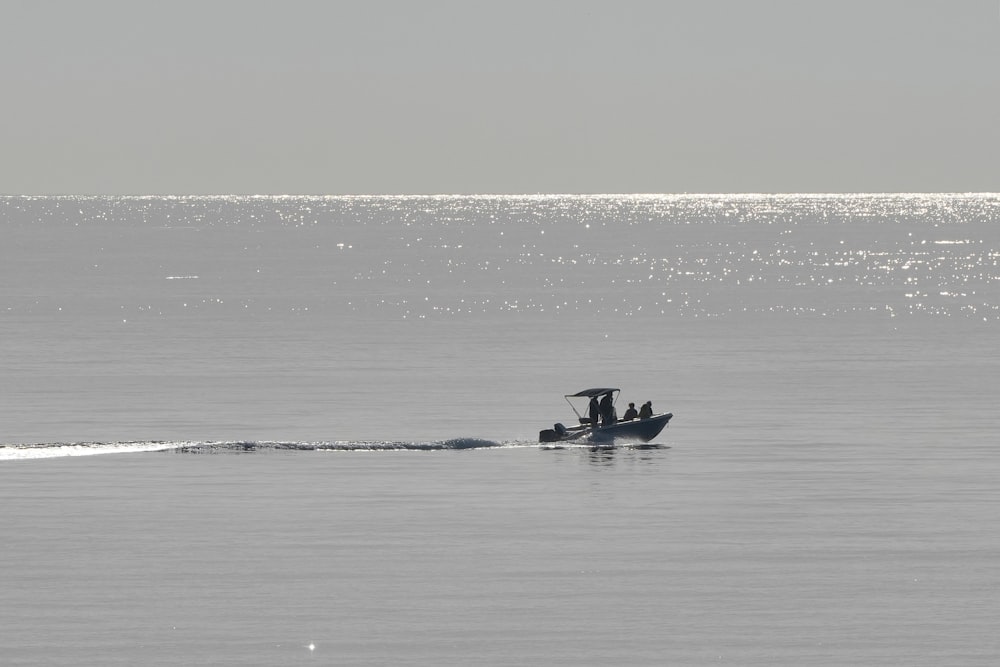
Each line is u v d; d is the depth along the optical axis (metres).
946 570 134.75
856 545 143.75
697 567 136.00
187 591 128.38
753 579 132.00
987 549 142.12
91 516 156.88
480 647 114.75
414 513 158.75
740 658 112.44
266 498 167.12
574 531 150.12
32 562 137.38
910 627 118.94
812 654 113.19
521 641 116.00
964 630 118.12
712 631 118.19
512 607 124.19
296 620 120.69
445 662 111.75
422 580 131.62
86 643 115.06
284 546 143.62
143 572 134.12
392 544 144.50
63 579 131.75
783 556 139.75
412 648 114.50
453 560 138.38
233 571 134.38
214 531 149.88
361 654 113.25
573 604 124.88
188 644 115.06
